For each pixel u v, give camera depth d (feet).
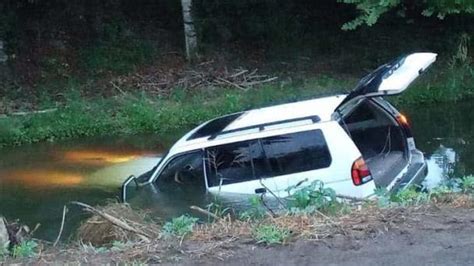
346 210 22.12
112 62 70.54
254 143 29.53
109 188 36.45
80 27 72.54
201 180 29.94
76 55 70.74
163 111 58.49
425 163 31.19
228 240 20.42
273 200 27.45
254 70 70.90
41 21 71.67
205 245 20.20
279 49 74.33
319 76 69.92
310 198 23.39
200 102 62.08
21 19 70.79
